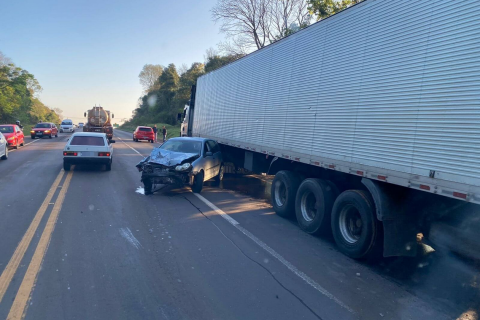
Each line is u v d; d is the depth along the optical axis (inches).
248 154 455.8
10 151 887.7
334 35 278.1
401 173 206.8
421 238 257.3
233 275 211.5
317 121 292.0
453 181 175.5
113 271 209.6
